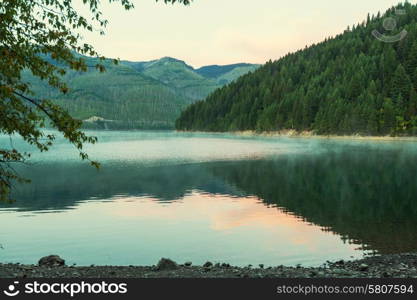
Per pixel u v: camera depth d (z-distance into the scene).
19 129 9.80
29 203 35.03
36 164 70.25
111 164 71.12
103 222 27.41
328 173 56.59
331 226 25.88
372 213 30.31
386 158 80.25
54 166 67.19
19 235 23.64
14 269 13.01
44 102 9.88
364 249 20.41
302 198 37.31
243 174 56.31
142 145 133.62
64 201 36.06
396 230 24.75
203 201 36.06
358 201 35.56
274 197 38.03
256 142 152.88
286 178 51.84
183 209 32.22
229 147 120.62
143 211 31.41
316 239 22.53
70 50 9.41
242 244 21.47
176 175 55.47
